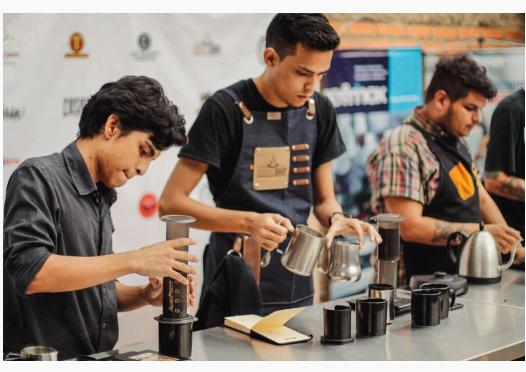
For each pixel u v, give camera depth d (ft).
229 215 9.36
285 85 9.58
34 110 11.39
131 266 6.77
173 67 12.68
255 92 10.01
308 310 8.96
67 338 7.25
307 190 10.46
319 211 10.67
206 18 12.92
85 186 7.29
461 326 8.50
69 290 6.75
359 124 14.66
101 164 7.36
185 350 7.06
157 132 7.21
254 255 9.76
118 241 12.41
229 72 13.26
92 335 7.50
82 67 11.77
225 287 8.72
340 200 14.56
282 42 9.42
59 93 11.60
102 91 7.30
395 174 11.73
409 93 15.34
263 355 7.28
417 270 12.01
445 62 11.84
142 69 12.37
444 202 11.96
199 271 13.26
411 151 11.77
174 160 12.86
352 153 14.61
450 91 11.69
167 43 12.59
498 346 7.77
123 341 12.24
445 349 7.62
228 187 10.09
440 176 11.85
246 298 8.70
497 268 10.85
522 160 13.71
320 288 14.42
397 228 8.85
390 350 7.53
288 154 10.21
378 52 14.82
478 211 12.28
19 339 7.17
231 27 13.19
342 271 8.59
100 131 7.27
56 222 7.06
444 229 11.50
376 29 14.78
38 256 6.65
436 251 11.87
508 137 13.70
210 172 10.21
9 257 6.75
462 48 16.12
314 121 10.39
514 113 13.65
